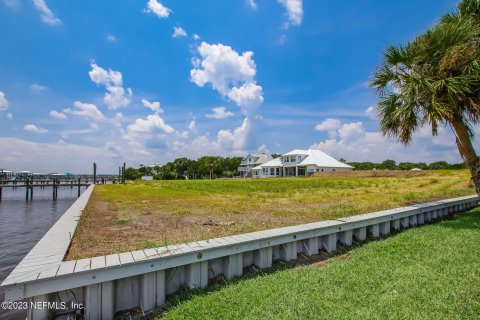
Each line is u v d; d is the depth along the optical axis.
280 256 5.14
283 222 6.87
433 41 7.16
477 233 5.88
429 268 3.94
